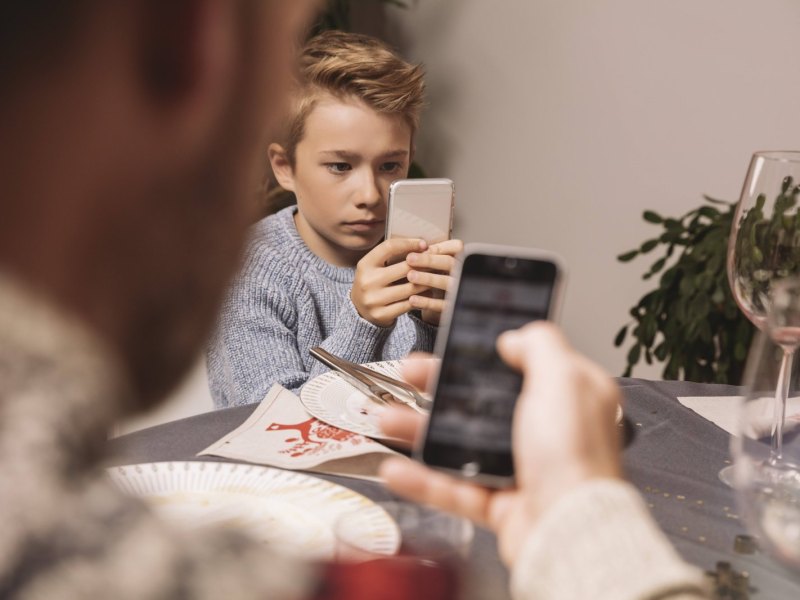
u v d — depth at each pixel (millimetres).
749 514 562
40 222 187
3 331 188
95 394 196
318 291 1507
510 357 484
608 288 2582
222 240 218
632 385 1018
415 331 1363
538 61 2621
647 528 387
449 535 559
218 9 196
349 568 229
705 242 1768
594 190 2572
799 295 717
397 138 1521
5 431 188
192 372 225
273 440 812
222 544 211
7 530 183
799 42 2172
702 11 2307
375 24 2930
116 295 200
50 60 181
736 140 2309
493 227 2812
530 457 432
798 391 888
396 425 591
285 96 217
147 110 193
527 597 384
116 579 188
